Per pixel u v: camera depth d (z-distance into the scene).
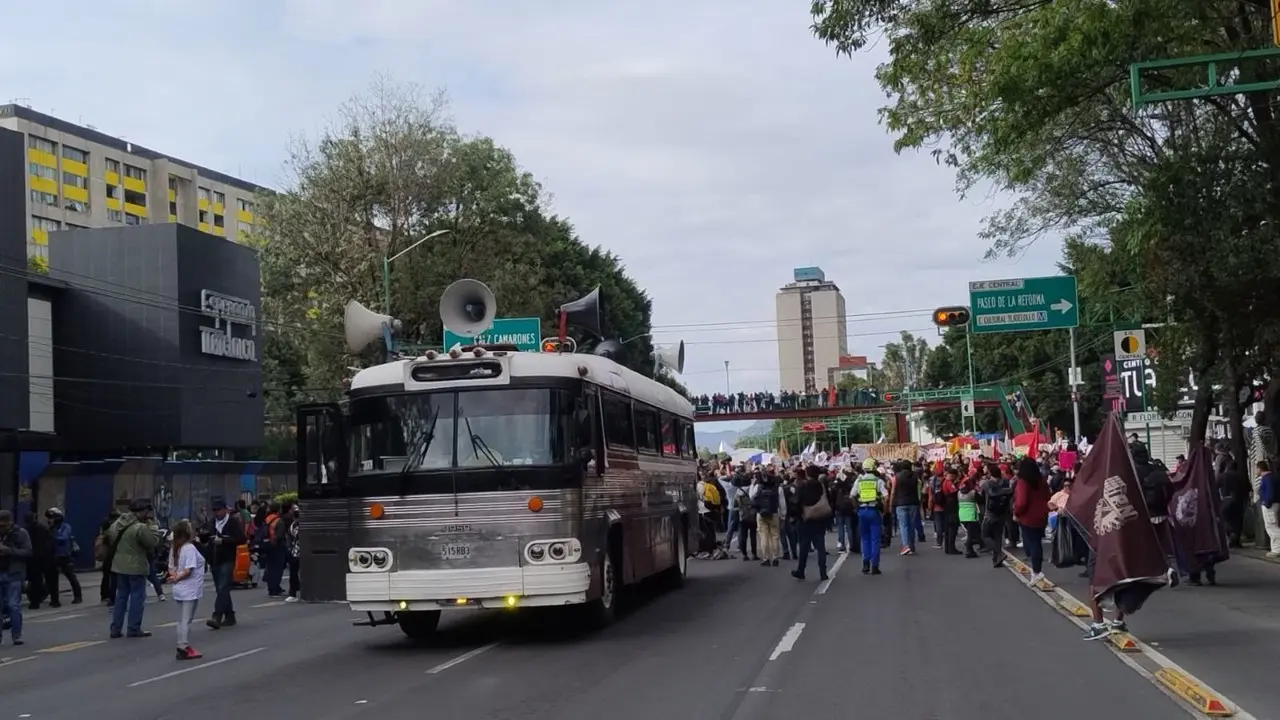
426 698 10.70
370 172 47.44
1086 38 15.99
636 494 16.84
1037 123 17.48
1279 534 21.31
